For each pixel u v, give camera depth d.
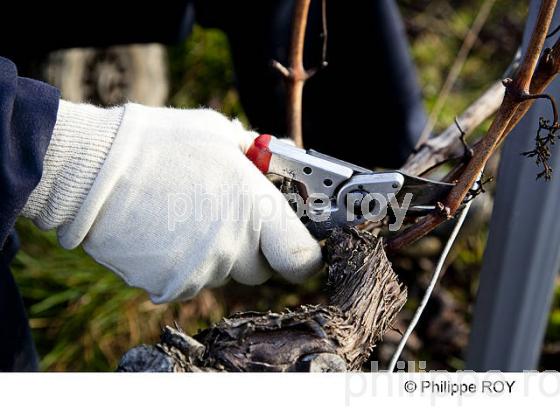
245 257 0.94
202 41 2.25
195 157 0.89
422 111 1.72
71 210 0.89
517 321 1.19
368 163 1.77
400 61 1.60
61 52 1.86
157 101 2.16
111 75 2.00
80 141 0.87
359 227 1.03
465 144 0.98
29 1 1.39
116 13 1.44
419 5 2.56
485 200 1.89
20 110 0.83
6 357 1.09
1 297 1.06
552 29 0.99
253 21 1.50
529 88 0.87
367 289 0.86
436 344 1.77
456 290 1.87
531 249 1.12
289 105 1.12
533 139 1.04
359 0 1.50
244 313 0.85
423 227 0.93
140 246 0.91
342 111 1.67
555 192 1.08
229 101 2.13
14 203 0.83
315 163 0.91
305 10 1.04
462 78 2.35
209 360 0.77
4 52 1.49
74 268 1.76
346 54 1.58
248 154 0.93
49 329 1.71
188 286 0.93
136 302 1.74
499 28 2.49
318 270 0.96
